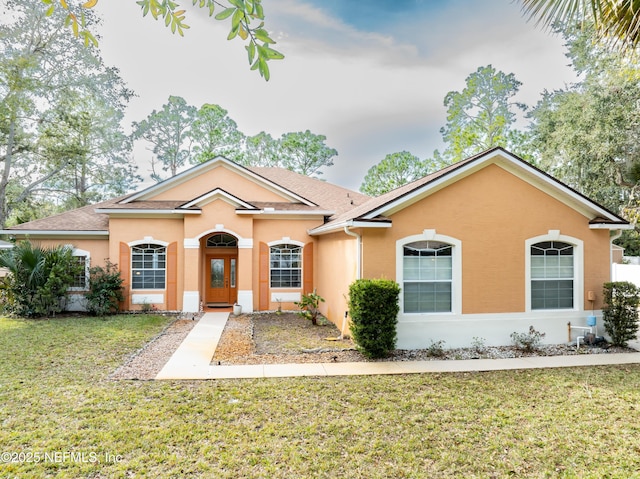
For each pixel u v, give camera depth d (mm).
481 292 10961
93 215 18859
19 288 15195
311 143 44469
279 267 17797
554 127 30109
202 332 12656
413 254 10898
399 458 5039
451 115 39688
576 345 11102
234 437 5547
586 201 11273
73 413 6246
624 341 10875
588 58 25250
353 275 11555
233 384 7723
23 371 8367
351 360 9547
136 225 16781
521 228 11219
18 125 27062
